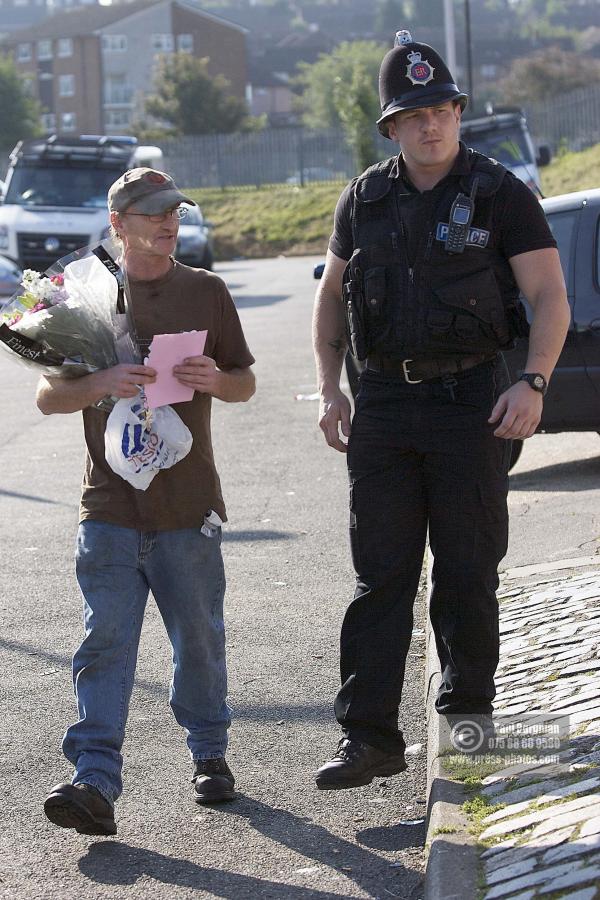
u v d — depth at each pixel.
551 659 12.30
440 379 9.87
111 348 10.01
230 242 103.44
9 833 10.22
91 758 9.91
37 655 14.55
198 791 10.68
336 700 10.45
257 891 9.16
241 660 14.13
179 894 9.13
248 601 16.31
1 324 9.90
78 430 29.72
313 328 10.69
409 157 9.77
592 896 7.63
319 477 23.45
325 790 10.55
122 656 10.23
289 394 32.84
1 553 19.08
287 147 117.31
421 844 9.81
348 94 106.38
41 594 16.94
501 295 9.80
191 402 10.22
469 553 9.99
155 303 10.19
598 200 21.41
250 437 27.62
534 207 9.76
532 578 15.44
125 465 9.91
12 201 57.31
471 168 9.82
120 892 9.18
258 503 21.64
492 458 9.87
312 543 19.03
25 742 12.09
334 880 9.29
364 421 10.13
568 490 20.64
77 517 21.28
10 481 24.27
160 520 10.18
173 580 10.31
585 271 21.05
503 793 9.49
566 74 188.88
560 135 105.81
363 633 10.27
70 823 9.69
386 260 9.84
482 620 10.12
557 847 8.35
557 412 21.08
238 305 56.59
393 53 9.78
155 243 9.95
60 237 55.38
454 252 9.63
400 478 10.09
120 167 58.41
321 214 104.75
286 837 10.03
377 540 10.16
